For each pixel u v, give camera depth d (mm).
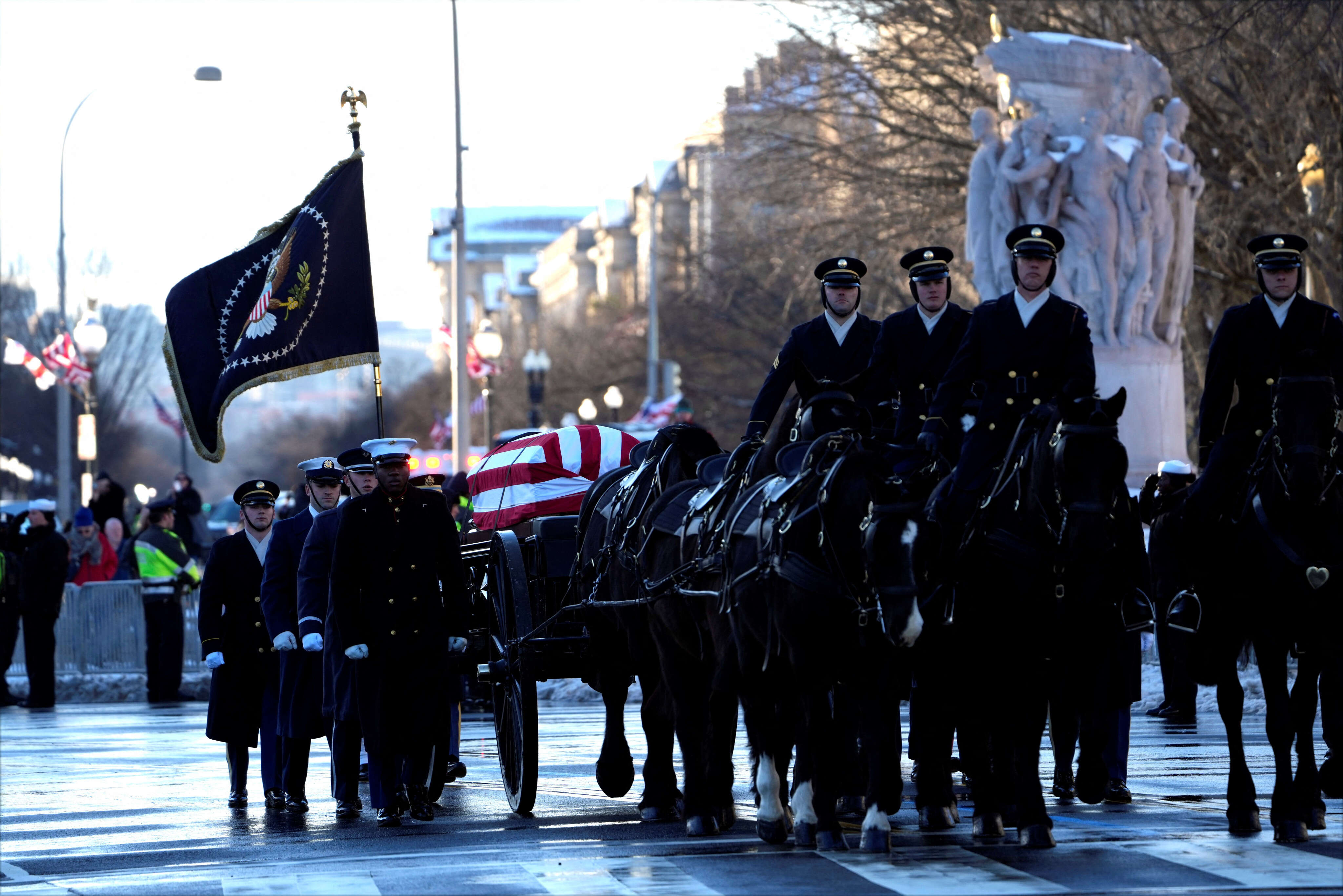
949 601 20562
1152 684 43406
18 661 62562
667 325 137125
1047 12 65688
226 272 31922
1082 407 19625
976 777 21000
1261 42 56781
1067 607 19953
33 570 54188
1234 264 65688
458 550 26578
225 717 28703
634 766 31875
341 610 25562
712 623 21469
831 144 77688
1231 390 21281
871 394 22875
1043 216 47562
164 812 28578
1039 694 20406
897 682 20031
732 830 22891
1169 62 60844
